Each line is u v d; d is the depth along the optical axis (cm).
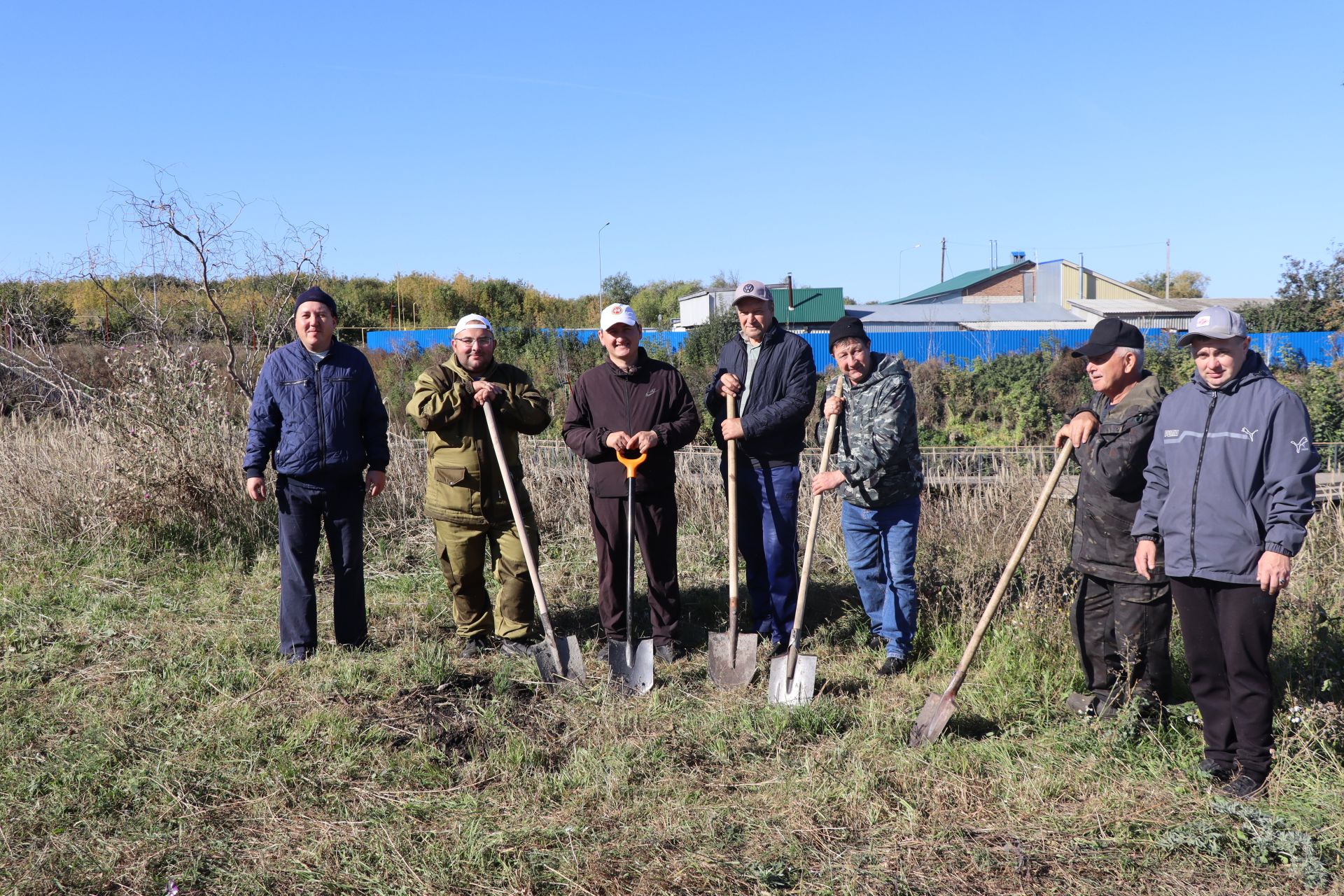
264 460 497
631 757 387
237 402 855
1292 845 309
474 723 416
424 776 367
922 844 321
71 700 432
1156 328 2791
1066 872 305
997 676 471
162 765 368
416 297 4047
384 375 2353
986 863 307
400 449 856
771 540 527
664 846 319
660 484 511
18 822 326
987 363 2339
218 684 452
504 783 363
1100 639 425
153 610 569
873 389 490
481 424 507
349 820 333
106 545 693
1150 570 376
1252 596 343
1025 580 580
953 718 425
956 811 343
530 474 855
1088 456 415
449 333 2917
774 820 338
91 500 724
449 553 508
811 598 641
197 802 345
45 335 979
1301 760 363
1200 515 350
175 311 855
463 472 503
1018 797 350
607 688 459
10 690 441
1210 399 352
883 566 524
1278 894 293
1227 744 367
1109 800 346
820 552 746
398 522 777
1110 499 407
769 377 521
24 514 712
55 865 302
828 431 484
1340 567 641
